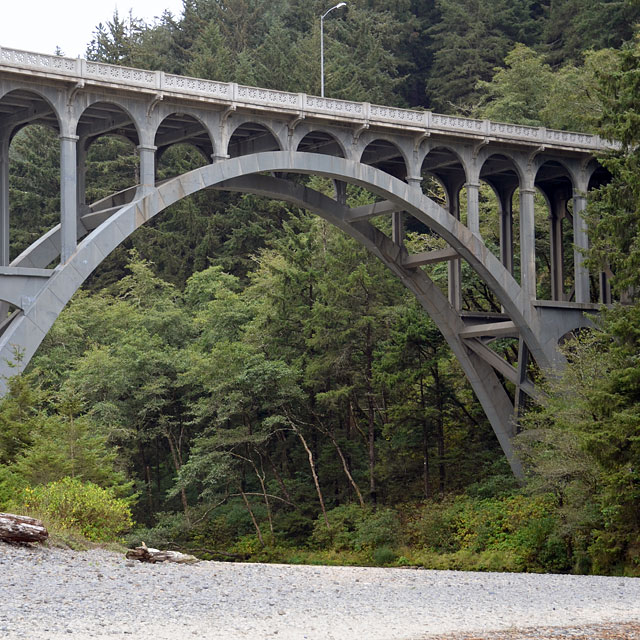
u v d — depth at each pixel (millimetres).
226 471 51938
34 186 76688
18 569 20000
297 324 54594
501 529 41750
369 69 76875
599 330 41812
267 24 86812
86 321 63500
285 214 72625
